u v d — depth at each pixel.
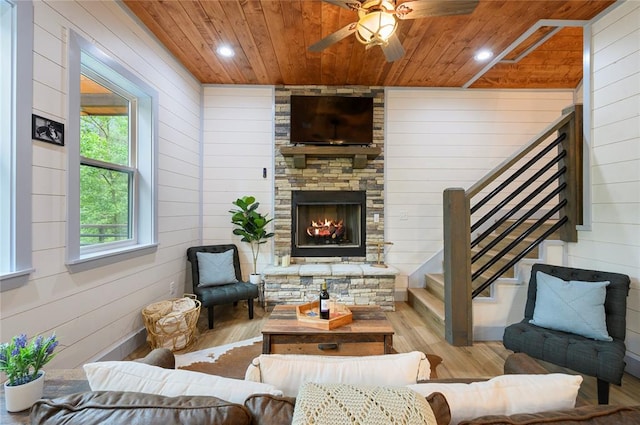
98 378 0.90
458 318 2.82
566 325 2.16
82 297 2.10
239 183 4.20
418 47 3.19
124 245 2.72
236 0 2.46
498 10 2.58
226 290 3.35
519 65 3.74
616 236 2.46
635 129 2.33
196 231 4.02
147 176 2.94
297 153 3.98
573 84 4.18
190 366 2.45
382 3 1.97
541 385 0.88
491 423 0.73
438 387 0.86
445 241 2.95
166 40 3.06
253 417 0.75
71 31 1.99
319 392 0.74
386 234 4.26
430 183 4.27
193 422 0.70
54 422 0.71
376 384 0.93
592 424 0.73
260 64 3.58
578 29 3.02
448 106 4.26
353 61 3.50
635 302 2.31
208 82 4.11
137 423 0.69
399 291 4.25
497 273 2.89
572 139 2.82
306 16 2.66
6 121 1.62
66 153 1.97
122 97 2.82
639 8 2.30
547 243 2.91
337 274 3.75
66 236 1.96
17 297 1.65
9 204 1.62
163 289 3.18
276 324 2.17
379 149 3.99
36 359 1.05
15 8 1.64
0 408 1.04
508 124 4.27
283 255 4.21
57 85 1.90
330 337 2.10
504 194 4.28
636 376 2.28
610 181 2.52
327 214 4.43
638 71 2.31
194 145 3.95
